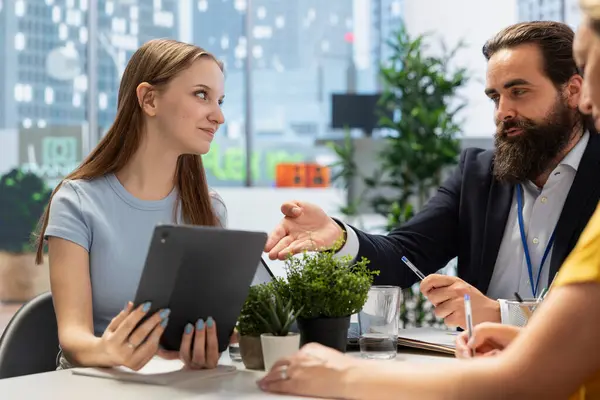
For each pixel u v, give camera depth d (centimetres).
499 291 195
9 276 602
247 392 113
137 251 170
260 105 689
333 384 107
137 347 125
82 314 155
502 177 194
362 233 190
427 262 207
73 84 665
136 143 175
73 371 128
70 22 663
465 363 100
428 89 440
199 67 170
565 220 184
